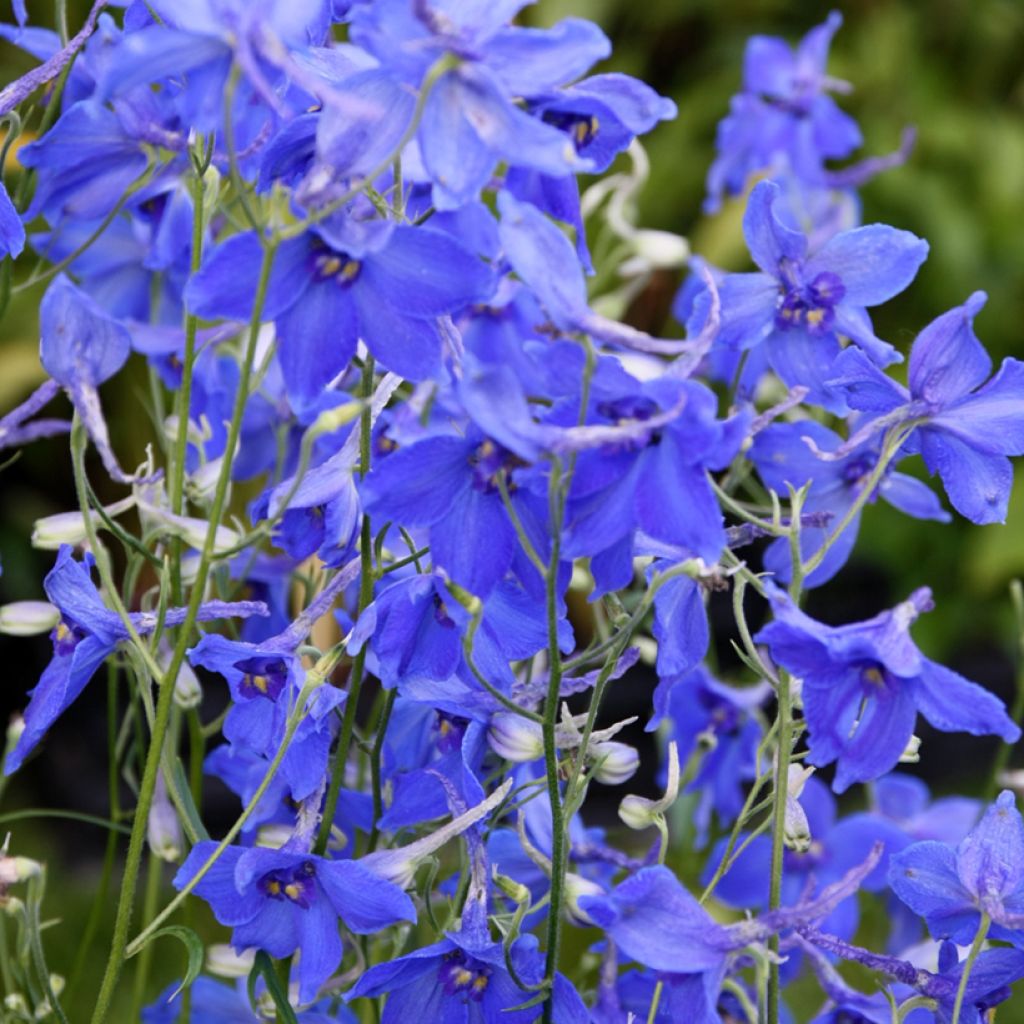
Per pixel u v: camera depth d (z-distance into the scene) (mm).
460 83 808
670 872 817
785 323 872
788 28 2055
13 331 1584
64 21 894
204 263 815
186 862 835
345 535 842
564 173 807
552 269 808
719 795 960
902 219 1956
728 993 886
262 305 813
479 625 835
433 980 842
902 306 1959
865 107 2029
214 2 809
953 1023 832
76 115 884
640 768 1627
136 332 911
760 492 944
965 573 1857
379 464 813
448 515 819
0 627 889
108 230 930
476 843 842
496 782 873
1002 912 831
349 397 851
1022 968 843
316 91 807
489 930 849
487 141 809
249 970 888
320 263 820
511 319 892
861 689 815
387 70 812
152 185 904
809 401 876
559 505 805
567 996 835
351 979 877
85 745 1678
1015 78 2131
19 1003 877
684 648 842
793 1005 1119
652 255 1018
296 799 844
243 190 815
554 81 812
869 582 1946
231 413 924
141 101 887
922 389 841
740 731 956
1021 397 840
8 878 867
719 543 806
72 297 835
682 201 1896
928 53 2111
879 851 816
